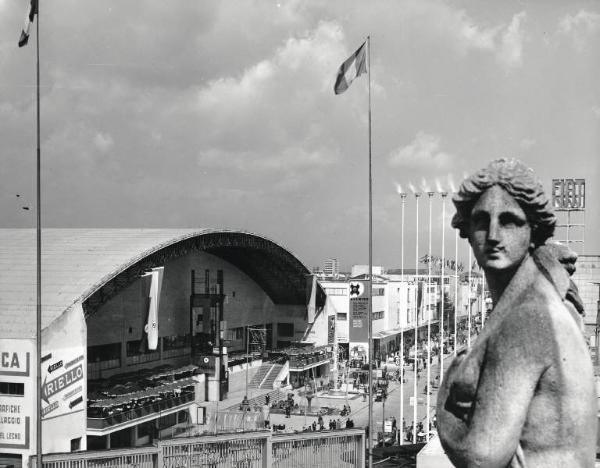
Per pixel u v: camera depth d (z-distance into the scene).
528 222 3.78
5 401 47.88
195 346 80.00
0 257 61.97
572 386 3.46
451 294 125.62
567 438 3.50
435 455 12.33
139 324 71.25
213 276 88.81
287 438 22.78
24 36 32.62
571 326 3.54
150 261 64.31
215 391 78.75
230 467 22.19
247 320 99.25
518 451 3.57
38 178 32.69
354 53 39.66
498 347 3.56
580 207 46.59
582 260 45.72
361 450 23.78
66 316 50.19
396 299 114.25
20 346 47.78
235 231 79.12
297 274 97.75
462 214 4.00
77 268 58.25
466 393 3.70
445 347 105.50
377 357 102.62
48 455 21.09
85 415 51.03
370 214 36.91
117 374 67.75
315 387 87.06
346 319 111.06
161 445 21.58
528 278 3.77
